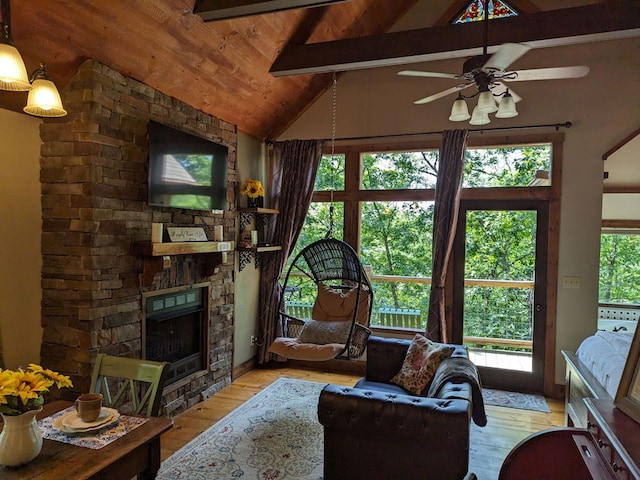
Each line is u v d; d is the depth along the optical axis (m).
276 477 2.79
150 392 2.05
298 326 4.68
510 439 3.43
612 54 4.26
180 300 3.92
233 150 4.71
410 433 2.27
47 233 2.98
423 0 4.77
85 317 2.90
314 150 5.14
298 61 4.11
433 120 4.82
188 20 3.16
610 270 5.80
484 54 2.74
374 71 5.03
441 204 4.62
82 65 2.90
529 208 4.55
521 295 4.62
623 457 1.28
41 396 1.48
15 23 2.45
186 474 2.81
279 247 5.23
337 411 2.41
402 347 3.57
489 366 4.71
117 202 3.12
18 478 1.37
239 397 4.28
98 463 1.47
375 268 5.19
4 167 2.75
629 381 1.66
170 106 3.69
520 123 4.51
